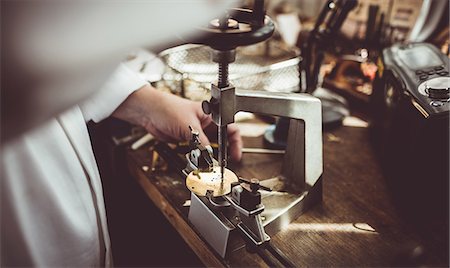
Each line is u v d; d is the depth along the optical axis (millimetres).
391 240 1086
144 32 469
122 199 1678
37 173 958
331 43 1555
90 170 1128
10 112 445
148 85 1410
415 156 1079
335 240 1091
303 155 1151
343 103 1717
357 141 1543
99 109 1298
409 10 1683
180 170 1219
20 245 941
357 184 1310
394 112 1230
